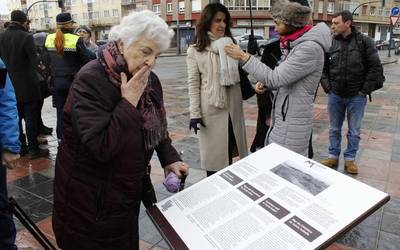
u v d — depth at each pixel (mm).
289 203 1481
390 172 4453
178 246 1426
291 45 2418
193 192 1680
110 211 1626
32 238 3043
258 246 1334
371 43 4199
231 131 3236
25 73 4805
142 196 1863
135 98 1514
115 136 1476
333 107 4500
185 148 5375
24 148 5156
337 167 4668
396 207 3510
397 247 2881
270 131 2711
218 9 3061
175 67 21641
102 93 1509
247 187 1617
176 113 7922
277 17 2426
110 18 59781
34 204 3660
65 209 1682
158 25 1454
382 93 11312
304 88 2486
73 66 5055
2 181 2389
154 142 1704
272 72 2447
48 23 70812
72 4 65438
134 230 1802
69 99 1562
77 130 1490
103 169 1588
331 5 49500
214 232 1436
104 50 1555
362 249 2855
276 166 1710
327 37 2453
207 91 3135
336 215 1394
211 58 3090
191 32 46438
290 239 1330
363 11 56688
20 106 5070
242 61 2520
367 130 6508
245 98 3312
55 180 1723
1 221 2309
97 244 1673
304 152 2600
